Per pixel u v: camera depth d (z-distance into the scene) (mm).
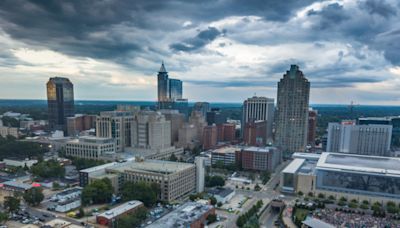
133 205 197875
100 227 173750
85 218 188000
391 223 189625
